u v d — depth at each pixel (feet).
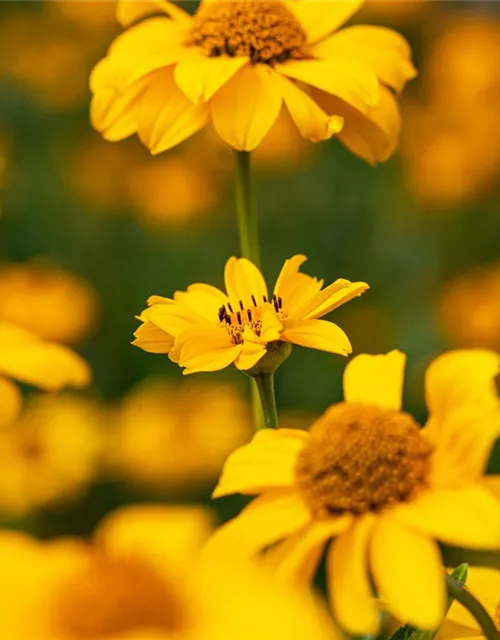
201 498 2.71
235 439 2.77
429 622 1.46
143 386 2.91
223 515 2.70
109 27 3.92
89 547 1.42
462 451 1.51
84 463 2.56
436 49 3.74
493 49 3.63
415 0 3.82
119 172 3.69
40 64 3.81
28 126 3.81
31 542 1.43
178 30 1.92
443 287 3.34
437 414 1.54
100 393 3.11
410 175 3.52
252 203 1.87
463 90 3.61
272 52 1.89
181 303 1.64
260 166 3.59
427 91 3.84
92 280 3.45
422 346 3.20
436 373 1.55
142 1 1.98
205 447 2.71
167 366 3.16
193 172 3.63
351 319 3.26
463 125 3.56
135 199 3.59
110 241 3.58
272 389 1.63
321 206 3.59
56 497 2.52
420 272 3.45
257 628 1.36
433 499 1.51
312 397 3.05
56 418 2.59
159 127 1.86
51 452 2.53
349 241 3.54
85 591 1.39
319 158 3.63
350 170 3.61
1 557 1.41
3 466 2.50
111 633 1.38
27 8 4.03
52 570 1.41
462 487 1.50
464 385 1.54
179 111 1.86
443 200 3.49
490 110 3.57
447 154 3.48
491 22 3.76
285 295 1.63
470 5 3.93
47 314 3.08
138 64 1.87
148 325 1.62
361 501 1.52
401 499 1.52
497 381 2.33
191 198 3.57
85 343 3.17
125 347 3.19
